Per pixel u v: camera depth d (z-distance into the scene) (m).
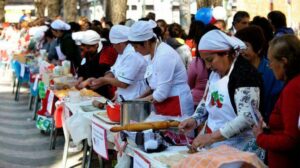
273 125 2.87
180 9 11.45
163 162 3.12
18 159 6.33
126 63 4.78
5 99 11.00
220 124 3.06
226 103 2.97
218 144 3.10
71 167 5.92
